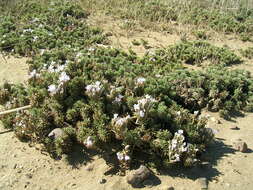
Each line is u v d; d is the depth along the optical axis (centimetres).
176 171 87
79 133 91
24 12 196
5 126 101
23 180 84
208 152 96
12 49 151
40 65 130
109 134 91
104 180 84
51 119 99
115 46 162
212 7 227
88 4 218
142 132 93
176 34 185
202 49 160
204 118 97
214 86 121
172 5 222
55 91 98
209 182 85
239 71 139
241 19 216
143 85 108
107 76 119
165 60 149
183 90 118
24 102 107
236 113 117
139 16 202
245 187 85
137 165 88
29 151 92
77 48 145
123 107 100
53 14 189
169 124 98
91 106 98
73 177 85
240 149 97
